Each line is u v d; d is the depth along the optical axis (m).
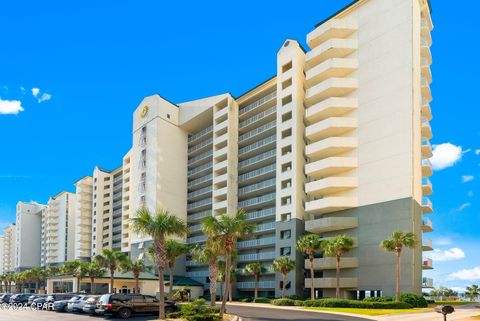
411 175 58.66
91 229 149.88
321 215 70.19
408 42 62.62
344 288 62.97
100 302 37.16
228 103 95.25
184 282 89.44
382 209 60.94
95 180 143.62
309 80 74.06
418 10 68.31
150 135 103.19
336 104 67.62
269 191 87.88
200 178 100.81
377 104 64.88
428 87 69.44
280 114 79.62
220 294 83.94
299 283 69.56
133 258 102.44
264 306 56.16
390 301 50.56
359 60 68.81
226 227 35.41
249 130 95.50
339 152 68.50
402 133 60.81
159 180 99.19
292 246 71.50
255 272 72.81
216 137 97.56
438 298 112.94
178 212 101.81
